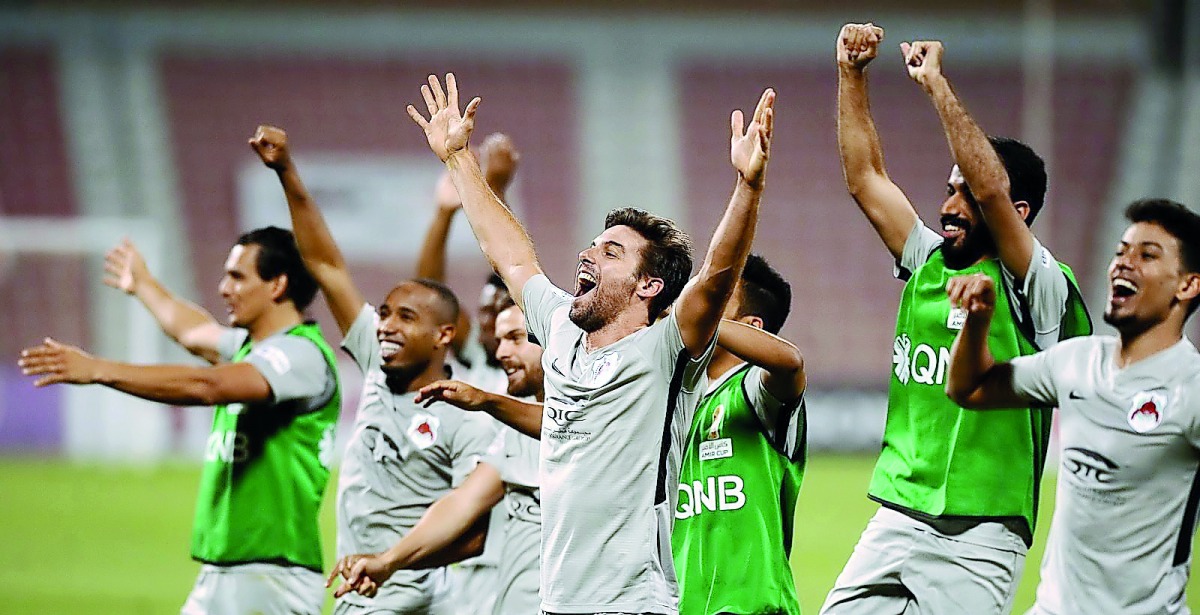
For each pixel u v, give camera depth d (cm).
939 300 1742
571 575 1445
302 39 10581
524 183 10238
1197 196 9600
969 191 1697
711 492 1753
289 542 2044
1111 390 1475
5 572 3925
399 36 10656
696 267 4738
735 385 1761
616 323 1485
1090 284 9581
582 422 1456
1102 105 10075
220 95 10350
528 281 1605
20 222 7581
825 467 7000
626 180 10300
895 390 1800
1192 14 9638
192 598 2075
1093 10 10188
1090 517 1491
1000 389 1570
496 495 1898
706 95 10644
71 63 10269
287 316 2139
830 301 9450
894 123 10288
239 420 2038
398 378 2028
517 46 10706
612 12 10675
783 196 10006
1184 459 1448
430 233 2573
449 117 1705
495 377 2428
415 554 1819
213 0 10488
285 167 2008
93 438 7169
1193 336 8231
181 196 9862
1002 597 1709
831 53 10675
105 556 4222
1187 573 1491
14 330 8262
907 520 1745
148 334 7431
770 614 1719
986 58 10444
